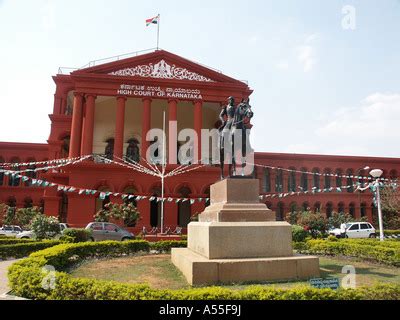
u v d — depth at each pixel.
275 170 43.25
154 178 32.06
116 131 32.56
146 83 33.81
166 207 31.47
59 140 37.97
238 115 10.91
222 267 8.30
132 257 14.37
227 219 9.34
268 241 9.01
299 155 43.84
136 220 28.72
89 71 33.16
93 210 30.23
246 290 5.91
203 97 34.75
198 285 8.12
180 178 32.53
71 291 6.18
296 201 42.72
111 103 39.44
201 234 9.55
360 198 42.69
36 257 9.24
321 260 13.51
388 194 35.97
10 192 39.41
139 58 34.12
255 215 9.53
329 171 44.97
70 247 12.44
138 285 6.15
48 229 20.31
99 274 10.10
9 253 15.09
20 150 41.66
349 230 29.41
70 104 42.16
